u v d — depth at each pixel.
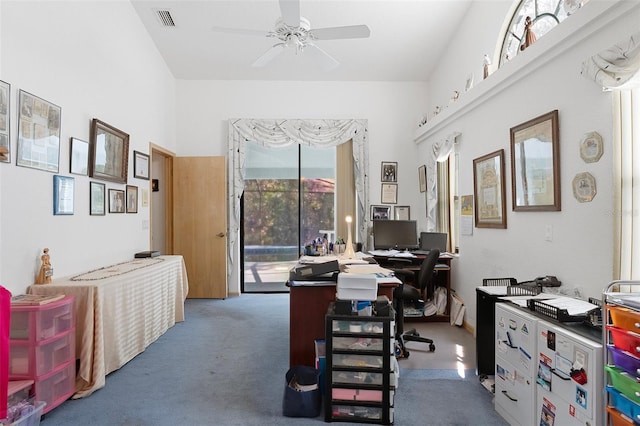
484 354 2.63
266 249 5.69
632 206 1.94
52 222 2.67
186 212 5.28
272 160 5.66
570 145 2.31
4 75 2.23
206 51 4.78
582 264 2.22
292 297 2.66
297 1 2.43
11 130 2.28
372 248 5.40
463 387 2.59
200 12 4.04
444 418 2.19
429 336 3.71
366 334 2.11
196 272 5.28
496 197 3.24
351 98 5.56
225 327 3.94
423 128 5.00
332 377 2.14
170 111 5.25
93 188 3.19
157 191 5.42
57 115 2.71
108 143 3.42
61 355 2.32
